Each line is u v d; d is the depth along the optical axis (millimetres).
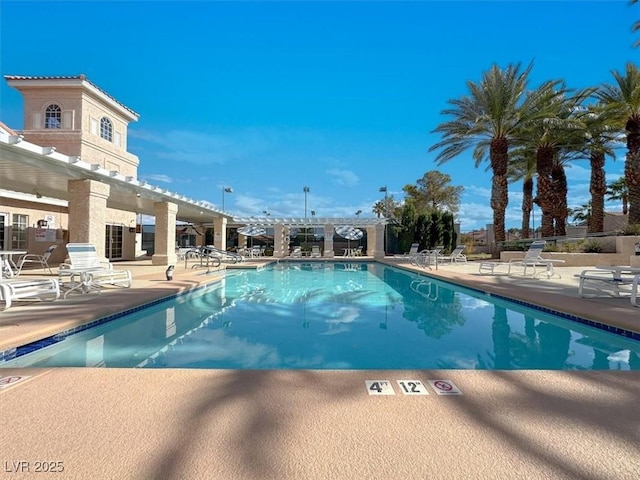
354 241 35750
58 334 4777
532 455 2006
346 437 2184
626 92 19188
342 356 4633
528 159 25609
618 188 38938
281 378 3090
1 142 8289
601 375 3213
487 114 21328
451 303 8469
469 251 30922
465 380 3080
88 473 1827
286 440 2146
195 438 2154
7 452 2010
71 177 11430
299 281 12898
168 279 10297
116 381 3010
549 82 20219
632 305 6527
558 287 9219
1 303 6188
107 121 19938
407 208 30609
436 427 2303
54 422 2334
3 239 15062
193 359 4496
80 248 8391
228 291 10336
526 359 4562
